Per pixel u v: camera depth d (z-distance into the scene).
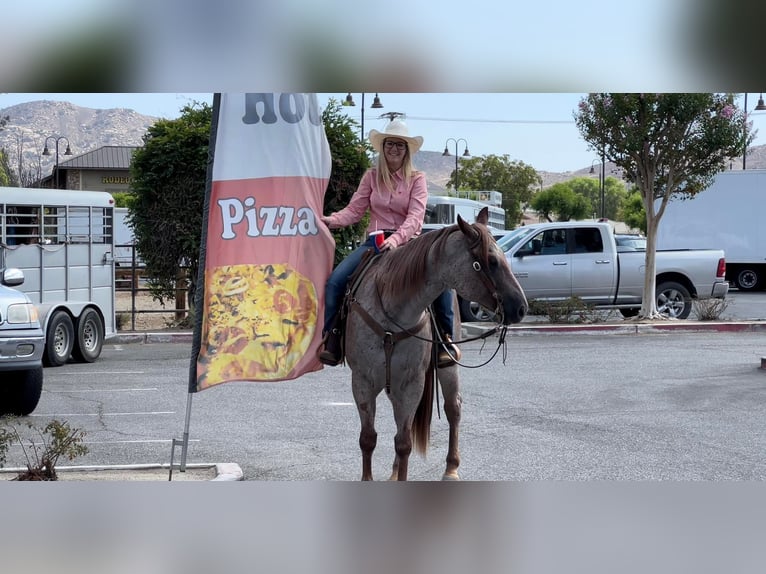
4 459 8.05
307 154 7.45
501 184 81.75
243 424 10.51
